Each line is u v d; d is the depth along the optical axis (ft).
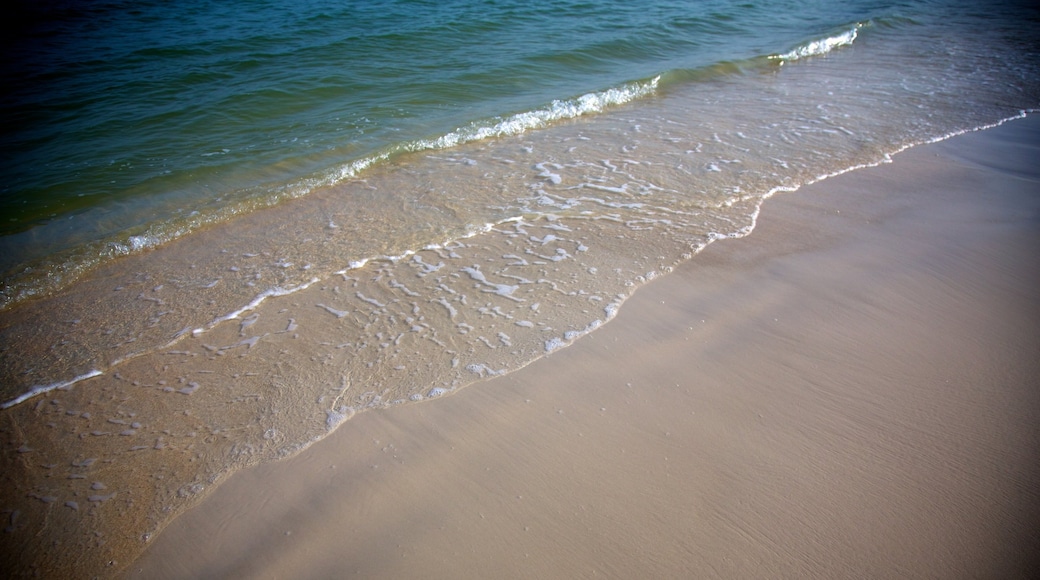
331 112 24.14
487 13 36.40
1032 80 27.32
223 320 13.11
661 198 17.43
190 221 17.01
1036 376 10.92
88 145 21.39
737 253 14.75
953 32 37.06
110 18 34.86
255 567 8.03
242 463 9.63
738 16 39.47
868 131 21.94
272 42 30.99
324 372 11.48
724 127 22.68
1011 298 13.14
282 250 15.65
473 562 7.95
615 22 36.50
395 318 12.90
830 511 8.50
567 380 11.01
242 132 22.49
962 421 9.95
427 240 15.79
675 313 12.72
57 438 10.30
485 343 12.01
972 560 7.84
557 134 22.68
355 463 9.53
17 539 8.59
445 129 22.65
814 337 11.95
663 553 8.00
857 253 14.69
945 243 15.07
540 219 16.56
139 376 11.64
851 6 43.39
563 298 13.28
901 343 11.78
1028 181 18.22
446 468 9.36
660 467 9.24
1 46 29.86
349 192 18.53
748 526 8.32
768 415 10.16
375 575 7.83
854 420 10.02
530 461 9.42
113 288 14.43
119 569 8.16
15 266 15.31
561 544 8.15
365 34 32.14
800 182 18.20
